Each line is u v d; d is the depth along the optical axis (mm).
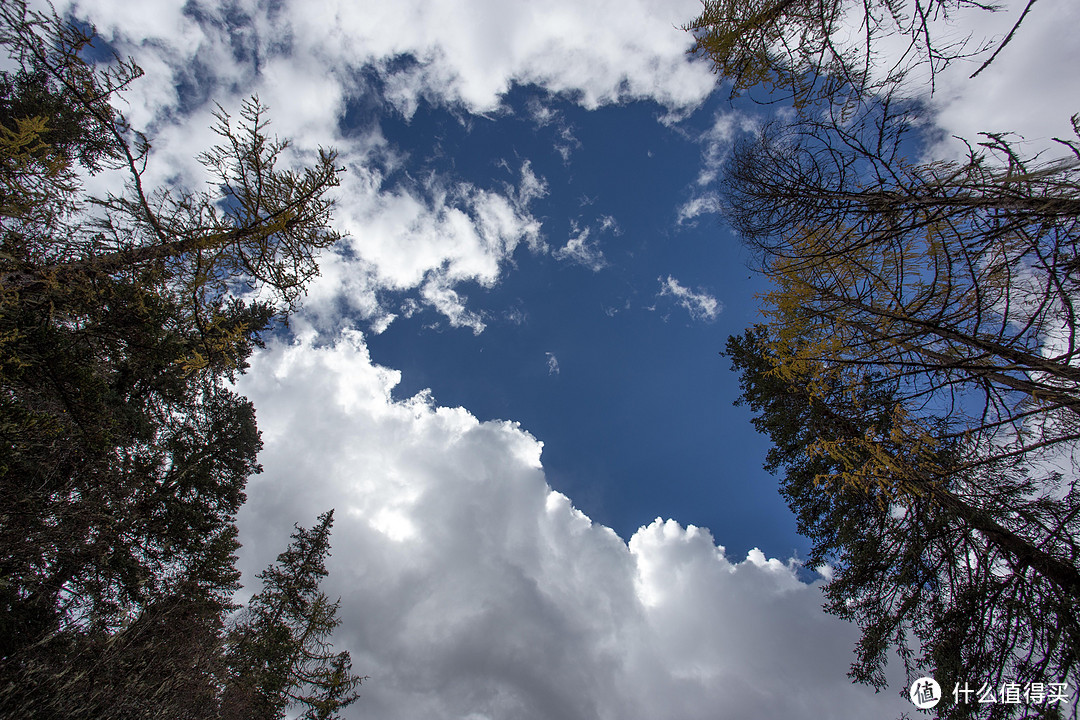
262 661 9953
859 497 6250
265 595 11359
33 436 3553
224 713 8094
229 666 9242
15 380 3443
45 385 3650
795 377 4879
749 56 3439
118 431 4695
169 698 6684
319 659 11312
